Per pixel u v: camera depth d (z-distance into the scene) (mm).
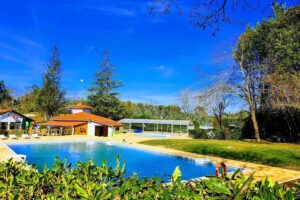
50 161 19781
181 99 61906
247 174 12695
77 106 50500
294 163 15141
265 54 30234
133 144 28359
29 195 2949
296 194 2176
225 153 19938
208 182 2338
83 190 2490
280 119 31922
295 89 23484
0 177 3299
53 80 54031
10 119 38438
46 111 53344
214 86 29031
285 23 26500
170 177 3148
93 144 29891
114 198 2637
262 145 23703
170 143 27234
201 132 37625
